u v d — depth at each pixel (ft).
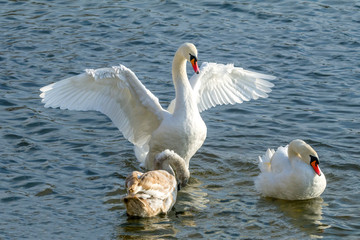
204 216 40.40
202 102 51.55
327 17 83.41
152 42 76.23
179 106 45.27
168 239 37.22
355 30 78.84
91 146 51.42
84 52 73.36
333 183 44.93
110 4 89.51
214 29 80.18
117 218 39.93
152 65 69.77
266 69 68.33
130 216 40.16
